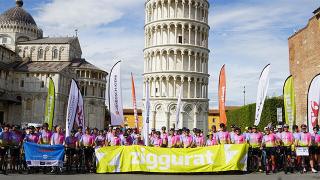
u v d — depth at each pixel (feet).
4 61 347.77
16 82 332.80
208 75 272.10
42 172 77.82
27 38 388.16
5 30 378.73
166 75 256.73
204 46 273.54
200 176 71.72
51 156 75.97
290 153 79.87
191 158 75.92
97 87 399.03
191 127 256.52
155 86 261.24
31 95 329.72
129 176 71.26
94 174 74.79
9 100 308.19
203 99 262.26
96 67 401.70
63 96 339.77
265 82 89.92
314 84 87.71
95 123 394.93
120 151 77.61
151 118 255.50
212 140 81.41
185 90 260.42
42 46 380.58
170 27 263.49
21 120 327.67
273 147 78.74
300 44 156.15
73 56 400.67
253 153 80.94
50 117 91.25
